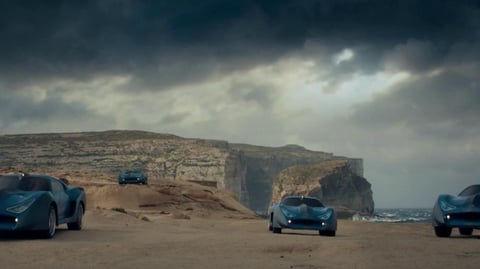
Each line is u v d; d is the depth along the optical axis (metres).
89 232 14.27
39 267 8.30
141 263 8.77
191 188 50.88
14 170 58.84
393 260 9.27
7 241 11.74
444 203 14.55
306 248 10.88
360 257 9.66
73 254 9.73
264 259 9.42
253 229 19.70
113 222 19.28
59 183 14.30
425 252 10.32
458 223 13.97
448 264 8.77
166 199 41.84
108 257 9.43
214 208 43.06
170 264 8.68
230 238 12.89
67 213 14.27
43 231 12.45
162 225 19.62
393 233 17.67
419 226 20.98
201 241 12.13
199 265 8.62
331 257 9.71
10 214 11.71
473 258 9.47
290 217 15.97
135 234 13.85
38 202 12.15
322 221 15.81
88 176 65.62
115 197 40.81
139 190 42.22
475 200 14.20
